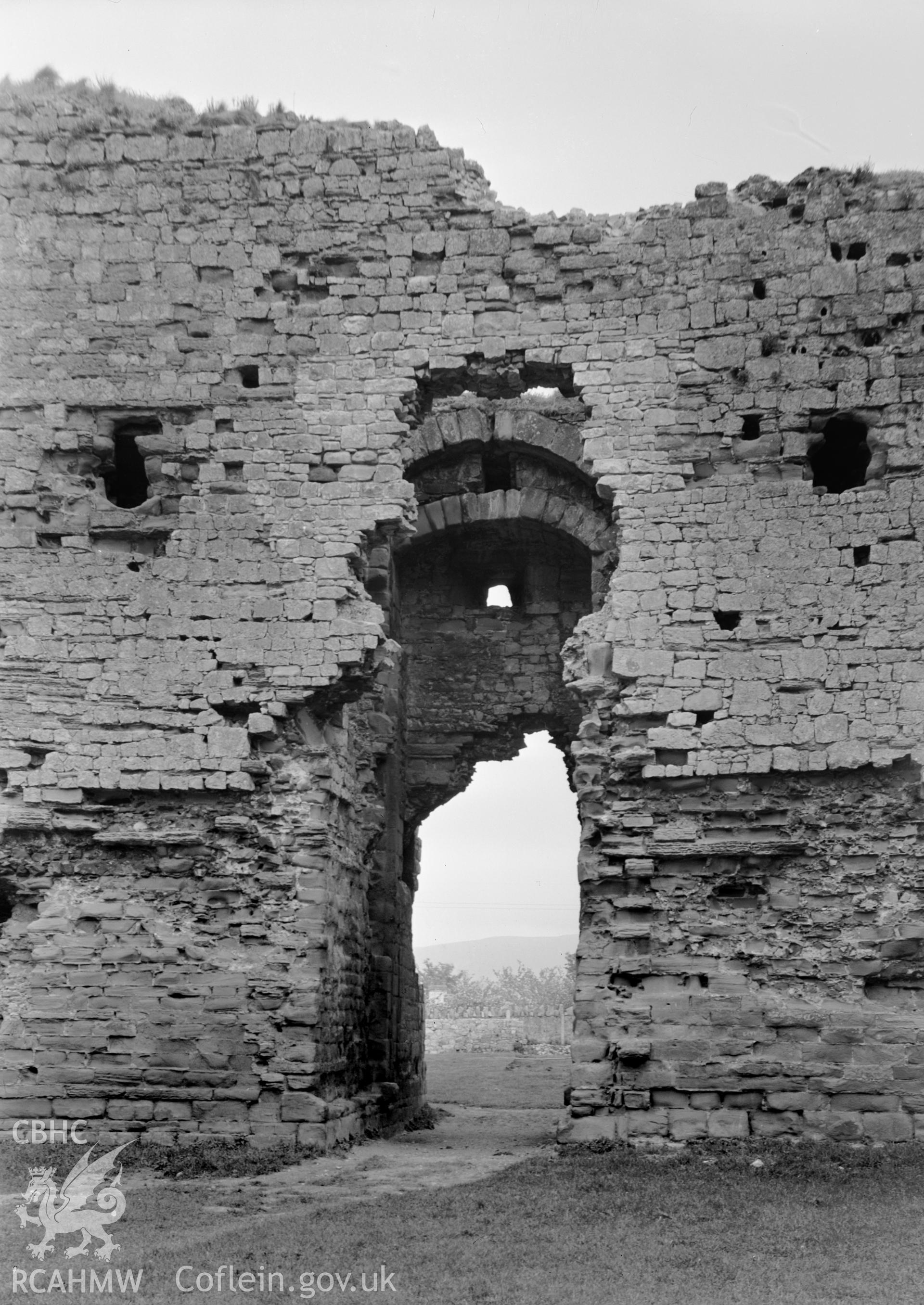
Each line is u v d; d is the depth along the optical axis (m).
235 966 17.98
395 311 19.70
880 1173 15.13
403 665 24.31
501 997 106.06
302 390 19.59
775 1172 15.15
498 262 19.75
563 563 24.75
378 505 19.20
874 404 18.64
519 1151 18.27
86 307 20.05
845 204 19.34
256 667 18.84
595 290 19.47
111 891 18.41
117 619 19.05
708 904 17.72
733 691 18.05
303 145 20.27
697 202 19.56
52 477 19.66
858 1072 16.72
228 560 19.16
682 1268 11.61
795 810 17.77
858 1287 11.02
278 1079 17.48
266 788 18.64
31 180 20.41
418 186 20.02
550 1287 11.10
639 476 18.84
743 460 18.75
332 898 18.86
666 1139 16.73
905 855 17.41
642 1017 17.23
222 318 19.89
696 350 19.12
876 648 17.86
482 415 22.36
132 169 20.36
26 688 18.86
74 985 18.02
